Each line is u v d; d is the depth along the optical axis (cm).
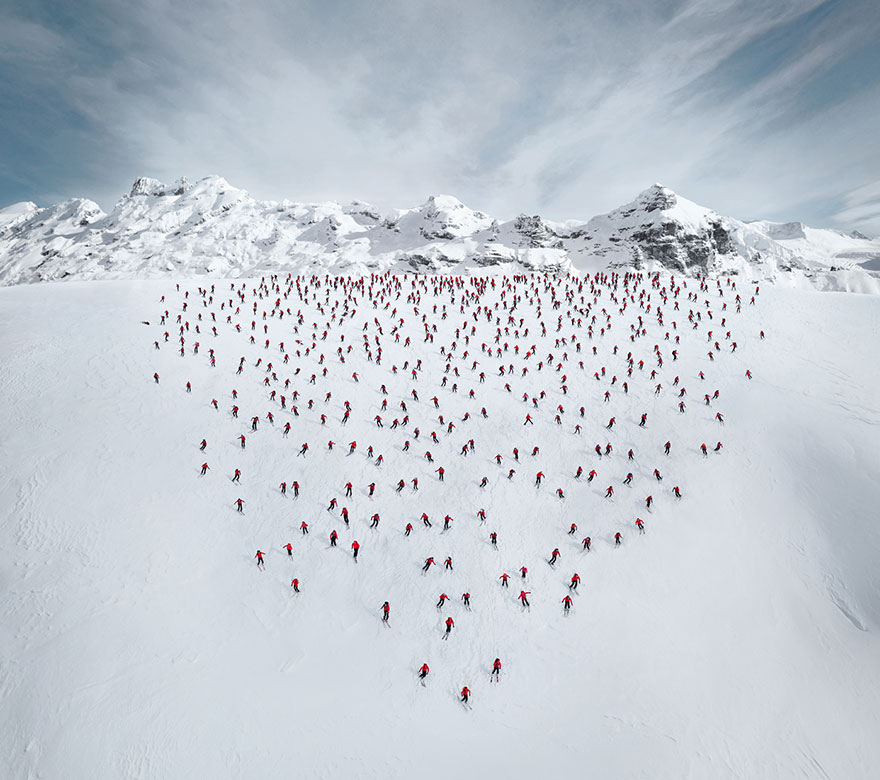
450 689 2417
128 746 2000
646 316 6366
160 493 3281
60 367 4400
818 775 2173
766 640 2730
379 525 3294
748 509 3475
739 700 2445
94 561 2764
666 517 3434
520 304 6994
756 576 3064
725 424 4181
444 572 3019
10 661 2216
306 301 6638
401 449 3931
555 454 3947
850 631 2800
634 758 2162
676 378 4819
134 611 2534
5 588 2547
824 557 3170
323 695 2325
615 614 2834
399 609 2795
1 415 3728
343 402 4391
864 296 6825
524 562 3116
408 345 5447
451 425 4094
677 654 2641
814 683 2542
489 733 2234
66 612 2467
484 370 5016
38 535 2859
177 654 2383
